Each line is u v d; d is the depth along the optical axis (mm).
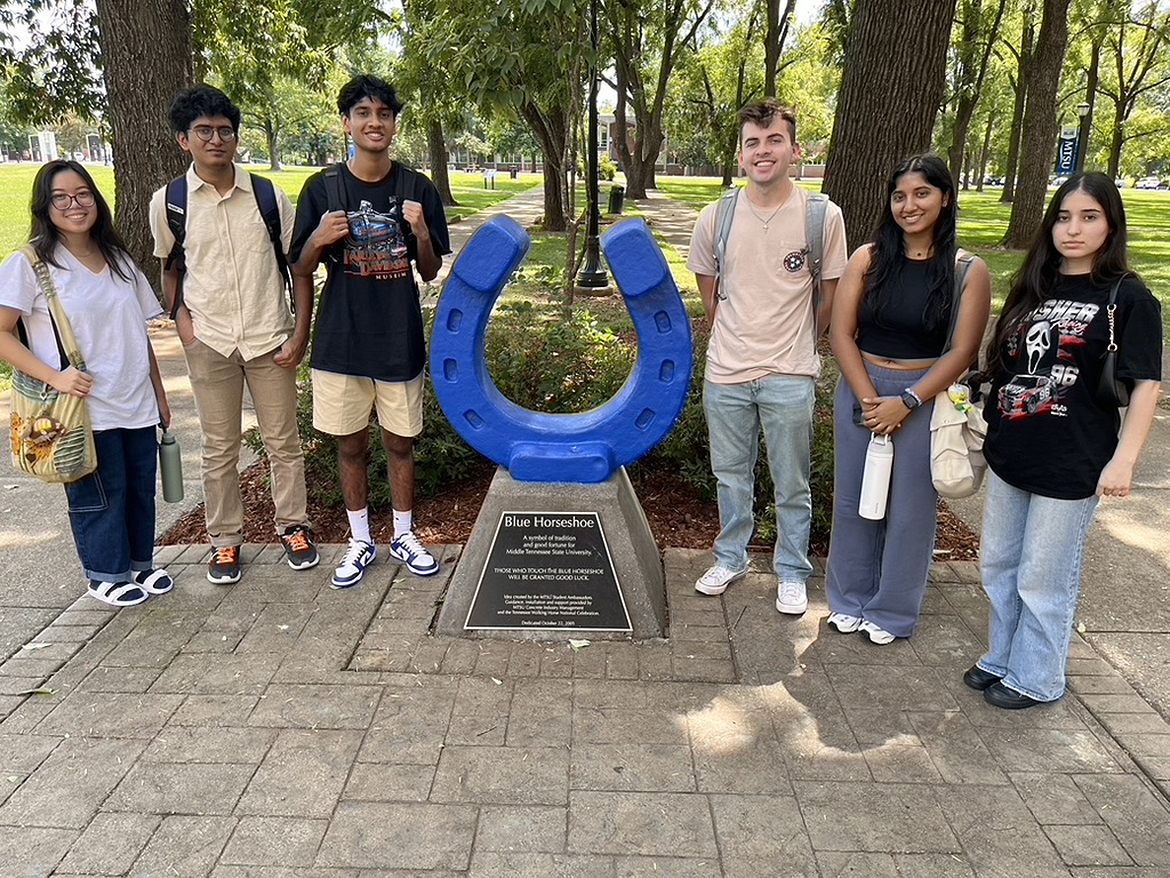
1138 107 44469
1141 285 2404
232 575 3570
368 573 3672
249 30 12789
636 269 2947
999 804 2379
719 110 37250
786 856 2197
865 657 3082
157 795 2404
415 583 3596
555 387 4602
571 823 2305
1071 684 2938
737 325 3152
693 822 2309
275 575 3660
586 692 2881
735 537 3484
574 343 4809
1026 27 21062
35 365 2977
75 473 3068
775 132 2885
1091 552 3959
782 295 3064
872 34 6805
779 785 2449
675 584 3592
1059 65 15141
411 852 2207
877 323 2893
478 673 2986
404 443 3541
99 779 2465
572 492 3139
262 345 3350
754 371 3135
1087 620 3371
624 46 17266
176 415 6051
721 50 34625
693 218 22281
